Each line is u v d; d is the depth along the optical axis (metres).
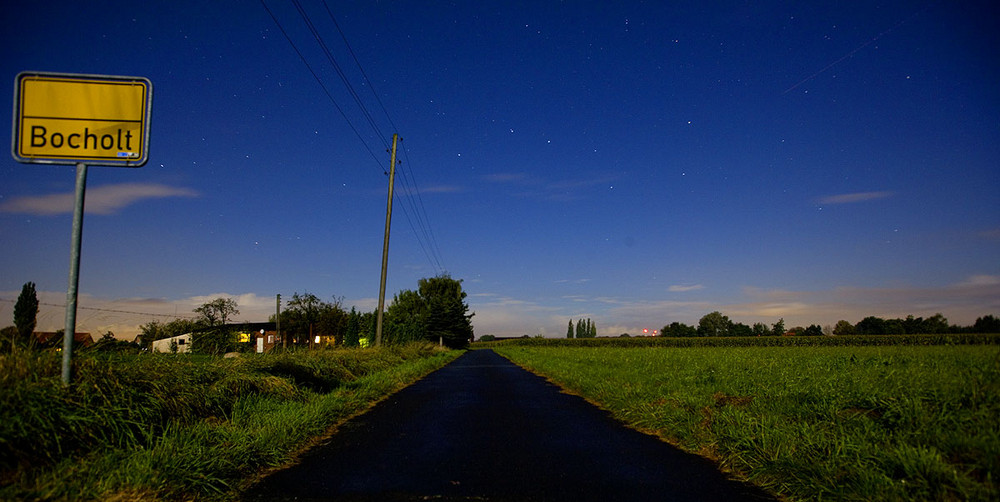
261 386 9.41
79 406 5.16
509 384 17.06
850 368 13.52
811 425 6.28
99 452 4.97
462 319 78.62
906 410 6.01
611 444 7.04
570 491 4.82
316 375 13.27
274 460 5.84
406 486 4.97
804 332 106.44
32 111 5.48
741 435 6.11
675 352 34.19
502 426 8.55
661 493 4.77
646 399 10.06
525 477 5.31
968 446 4.68
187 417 6.60
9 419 4.44
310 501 4.53
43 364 5.58
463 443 7.10
